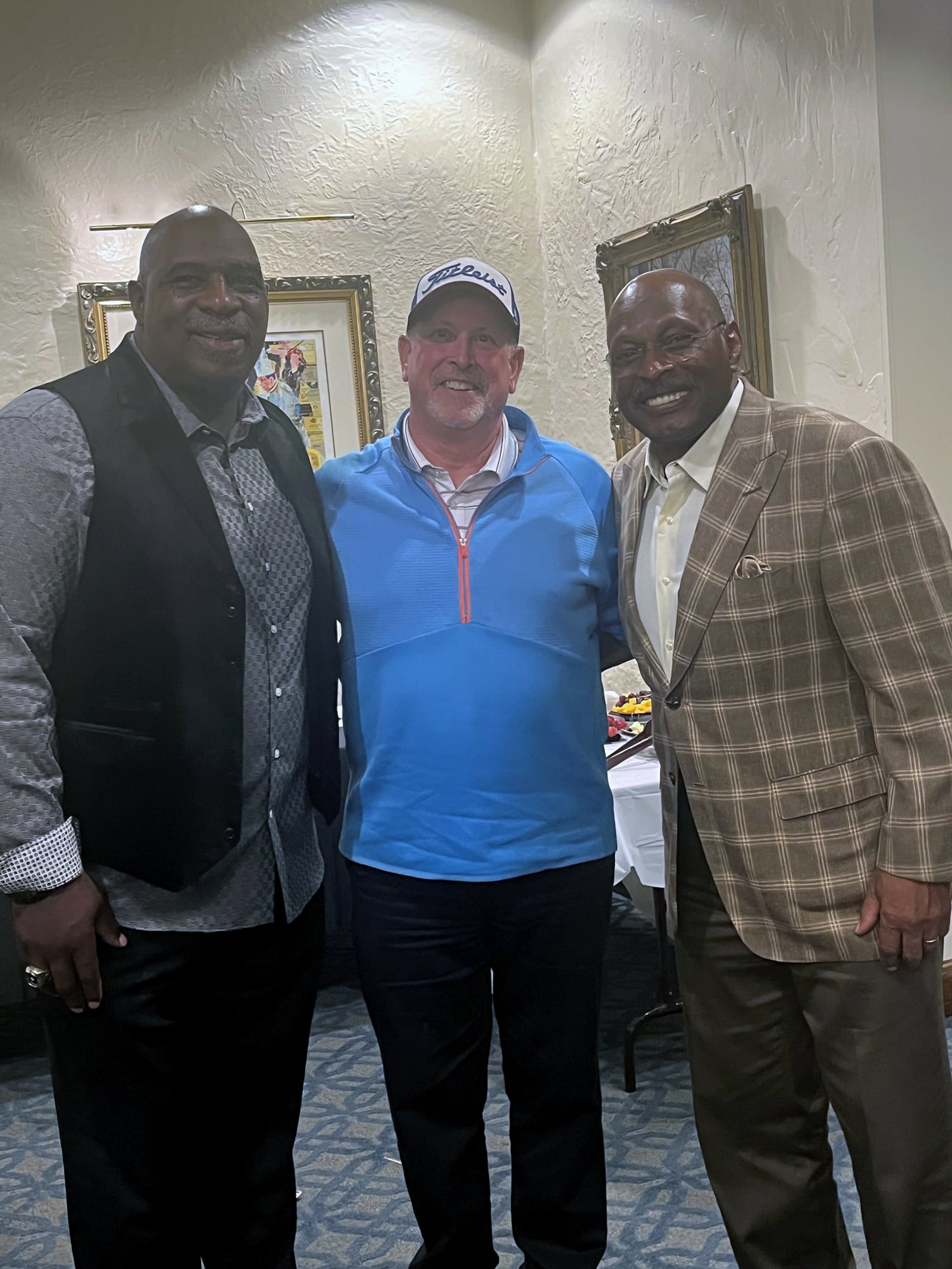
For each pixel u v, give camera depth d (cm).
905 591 161
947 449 286
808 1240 185
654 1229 224
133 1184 170
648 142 353
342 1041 328
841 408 296
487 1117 274
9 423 159
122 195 375
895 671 161
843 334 292
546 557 190
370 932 190
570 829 188
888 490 162
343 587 191
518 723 185
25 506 156
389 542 189
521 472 193
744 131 314
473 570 187
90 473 161
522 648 186
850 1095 170
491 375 189
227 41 379
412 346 193
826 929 167
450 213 405
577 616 192
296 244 391
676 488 180
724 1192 186
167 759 165
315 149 390
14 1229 241
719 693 171
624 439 377
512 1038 194
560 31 389
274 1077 184
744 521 168
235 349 169
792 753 168
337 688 194
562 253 405
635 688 412
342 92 391
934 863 159
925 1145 169
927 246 279
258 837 174
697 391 172
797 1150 184
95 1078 168
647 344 172
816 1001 171
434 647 185
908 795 160
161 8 373
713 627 169
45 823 155
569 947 189
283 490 181
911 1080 168
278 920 178
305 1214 239
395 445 194
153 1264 172
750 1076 182
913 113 274
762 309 314
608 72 367
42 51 366
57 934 158
